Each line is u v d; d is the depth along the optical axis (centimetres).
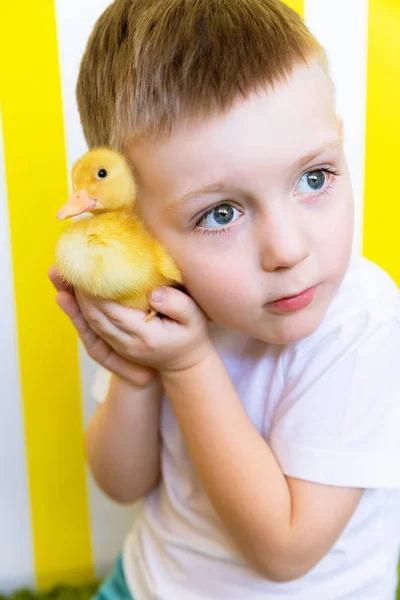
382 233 81
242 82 44
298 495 50
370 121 78
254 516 50
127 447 60
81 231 45
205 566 58
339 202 48
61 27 75
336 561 55
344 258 48
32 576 89
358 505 54
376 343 51
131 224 46
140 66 46
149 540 62
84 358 83
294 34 47
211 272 47
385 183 80
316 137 46
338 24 76
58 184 78
